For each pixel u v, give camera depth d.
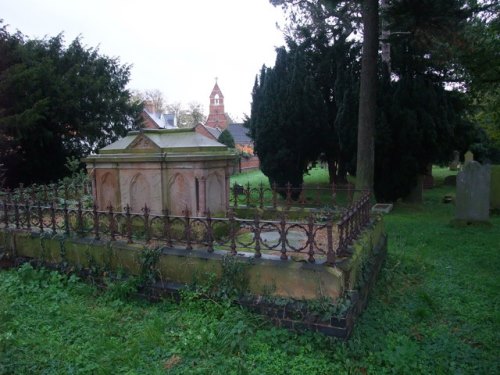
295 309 3.93
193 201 5.77
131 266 5.02
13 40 13.55
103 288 5.13
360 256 4.60
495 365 3.55
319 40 15.83
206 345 3.68
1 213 6.78
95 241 5.37
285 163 14.77
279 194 15.16
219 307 4.20
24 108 12.82
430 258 7.11
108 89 16.22
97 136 15.55
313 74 15.97
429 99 12.16
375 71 9.93
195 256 4.59
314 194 16.56
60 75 14.98
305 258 4.38
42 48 15.15
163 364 3.42
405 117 11.95
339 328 3.73
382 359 3.57
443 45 11.89
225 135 36.28
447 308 4.89
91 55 17.30
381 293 5.44
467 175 9.66
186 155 5.77
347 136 13.26
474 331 4.27
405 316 4.64
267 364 3.44
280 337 3.81
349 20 14.12
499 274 6.09
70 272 5.47
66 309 4.46
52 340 3.77
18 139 12.14
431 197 15.87
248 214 7.72
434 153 12.63
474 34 11.73
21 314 4.32
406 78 12.32
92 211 5.52
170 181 5.96
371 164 10.12
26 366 3.34
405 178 12.59
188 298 4.41
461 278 5.98
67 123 14.58
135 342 3.71
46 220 7.07
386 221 10.69
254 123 16.02
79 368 3.34
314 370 3.38
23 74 12.14
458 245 7.92
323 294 3.91
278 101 14.51
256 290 4.23
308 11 14.43
